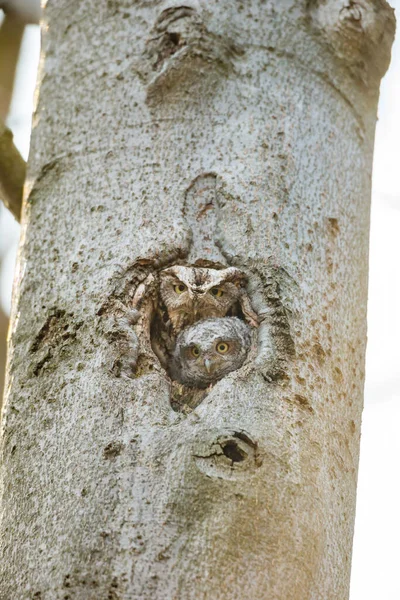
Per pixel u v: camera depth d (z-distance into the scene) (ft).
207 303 8.74
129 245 8.52
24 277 8.66
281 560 8.05
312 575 8.13
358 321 8.71
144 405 8.25
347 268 8.72
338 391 8.48
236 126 8.73
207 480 8.08
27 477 8.26
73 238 8.61
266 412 8.25
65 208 8.69
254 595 7.99
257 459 8.15
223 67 8.80
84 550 8.04
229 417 8.21
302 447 8.25
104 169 8.69
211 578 7.98
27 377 8.46
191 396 8.48
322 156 8.82
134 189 8.62
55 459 8.23
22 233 8.82
